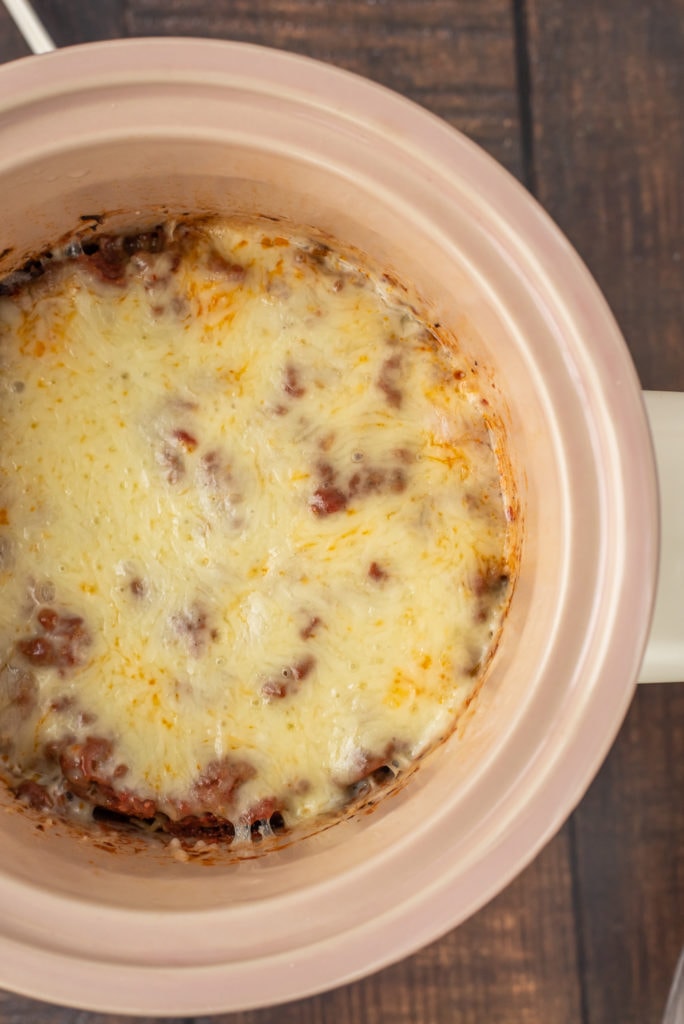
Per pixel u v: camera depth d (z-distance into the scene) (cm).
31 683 51
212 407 52
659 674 52
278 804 51
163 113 47
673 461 52
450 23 60
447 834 47
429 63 60
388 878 46
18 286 52
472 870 46
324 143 47
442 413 52
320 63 47
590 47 61
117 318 52
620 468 46
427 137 47
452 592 52
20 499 51
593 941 61
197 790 51
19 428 51
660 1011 60
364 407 52
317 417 52
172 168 49
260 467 52
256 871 49
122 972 46
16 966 45
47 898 46
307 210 50
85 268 52
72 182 49
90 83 46
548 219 47
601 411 46
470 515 52
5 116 46
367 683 52
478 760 47
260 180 49
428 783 49
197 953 46
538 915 61
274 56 46
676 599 52
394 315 52
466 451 53
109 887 47
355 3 60
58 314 51
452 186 47
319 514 52
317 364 52
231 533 52
